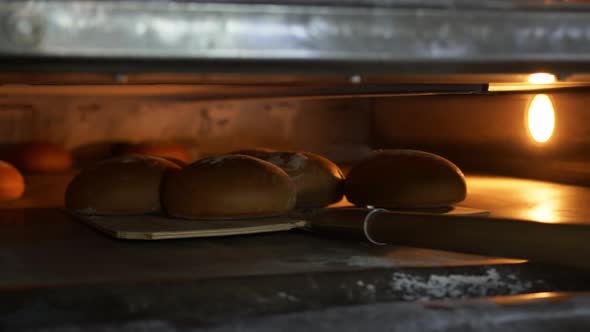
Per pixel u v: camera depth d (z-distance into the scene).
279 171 1.77
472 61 1.22
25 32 1.13
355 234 1.61
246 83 1.72
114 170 1.82
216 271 1.46
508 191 2.34
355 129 3.54
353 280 1.44
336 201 1.91
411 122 3.28
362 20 1.19
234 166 1.73
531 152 2.67
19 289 1.36
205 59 1.16
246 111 3.38
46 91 2.49
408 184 1.80
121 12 1.15
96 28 1.14
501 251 1.43
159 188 1.81
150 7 1.15
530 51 1.23
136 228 1.66
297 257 1.55
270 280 1.42
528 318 1.34
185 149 3.01
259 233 1.74
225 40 1.17
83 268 1.47
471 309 1.35
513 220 1.43
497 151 2.83
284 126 3.44
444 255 1.57
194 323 1.29
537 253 1.40
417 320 1.32
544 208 2.02
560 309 1.36
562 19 1.24
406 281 1.45
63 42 1.14
